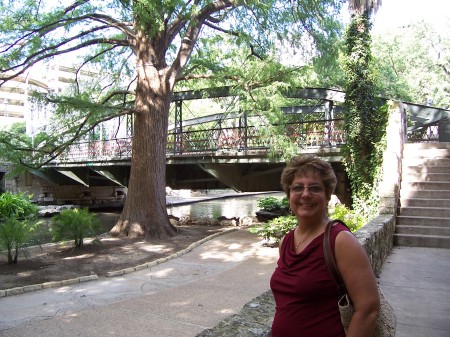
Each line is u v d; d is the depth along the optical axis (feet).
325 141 46.37
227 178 55.06
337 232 5.05
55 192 104.53
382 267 20.16
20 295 23.16
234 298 21.84
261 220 55.57
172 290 23.68
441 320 13.47
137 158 42.52
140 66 43.29
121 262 31.24
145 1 31.19
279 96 41.78
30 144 41.55
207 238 41.11
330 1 43.11
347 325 4.82
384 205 26.40
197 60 48.93
